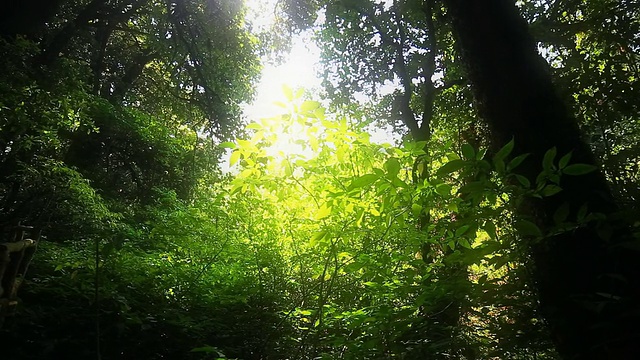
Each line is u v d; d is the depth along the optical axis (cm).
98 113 1146
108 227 710
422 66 788
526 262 226
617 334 181
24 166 600
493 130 253
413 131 720
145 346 375
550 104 241
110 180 1262
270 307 421
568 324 200
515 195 173
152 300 441
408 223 291
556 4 504
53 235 659
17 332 339
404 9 795
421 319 264
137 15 1323
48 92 628
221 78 1446
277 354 374
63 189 651
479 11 264
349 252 318
